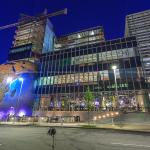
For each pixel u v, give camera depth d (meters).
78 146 10.57
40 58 55.34
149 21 90.62
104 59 44.62
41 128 23.42
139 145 10.72
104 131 18.66
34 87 49.62
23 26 79.88
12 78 51.88
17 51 66.94
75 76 45.88
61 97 44.41
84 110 39.47
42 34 75.56
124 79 39.34
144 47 84.56
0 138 14.30
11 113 46.53
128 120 26.45
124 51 43.12
